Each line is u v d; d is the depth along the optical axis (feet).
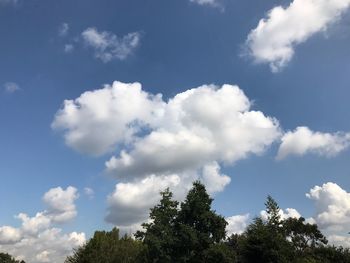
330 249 254.88
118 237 263.70
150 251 189.06
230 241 260.21
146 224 192.54
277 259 188.24
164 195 196.65
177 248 186.19
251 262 189.88
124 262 237.66
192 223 191.72
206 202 191.21
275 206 239.91
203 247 186.39
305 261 204.85
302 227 300.20
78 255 254.47
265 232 195.93
